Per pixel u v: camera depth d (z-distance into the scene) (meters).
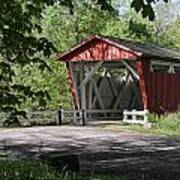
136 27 42.81
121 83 32.38
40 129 26.42
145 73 27.81
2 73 7.59
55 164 11.00
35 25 7.88
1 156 14.74
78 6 36.91
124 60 28.64
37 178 9.41
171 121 26.33
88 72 30.11
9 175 9.45
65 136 22.89
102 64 30.75
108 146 19.25
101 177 11.36
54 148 18.39
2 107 7.57
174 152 17.56
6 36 7.31
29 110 28.44
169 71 30.50
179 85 31.08
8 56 7.52
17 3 7.32
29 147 18.56
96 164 14.52
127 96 32.16
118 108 32.16
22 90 7.67
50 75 32.62
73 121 29.41
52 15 36.50
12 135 23.33
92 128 26.89
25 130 25.83
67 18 38.12
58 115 29.69
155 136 23.39
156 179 12.03
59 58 29.86
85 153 17.14
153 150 18.14
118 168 13.77
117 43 27.95
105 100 31.75
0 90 7.55
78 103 30.25
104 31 41.00
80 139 21.72
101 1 6.71
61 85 33.69
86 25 38.91
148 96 27.94
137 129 26.16
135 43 31.81
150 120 27.14
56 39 36.72
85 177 10.70
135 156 16.44
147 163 14.83
